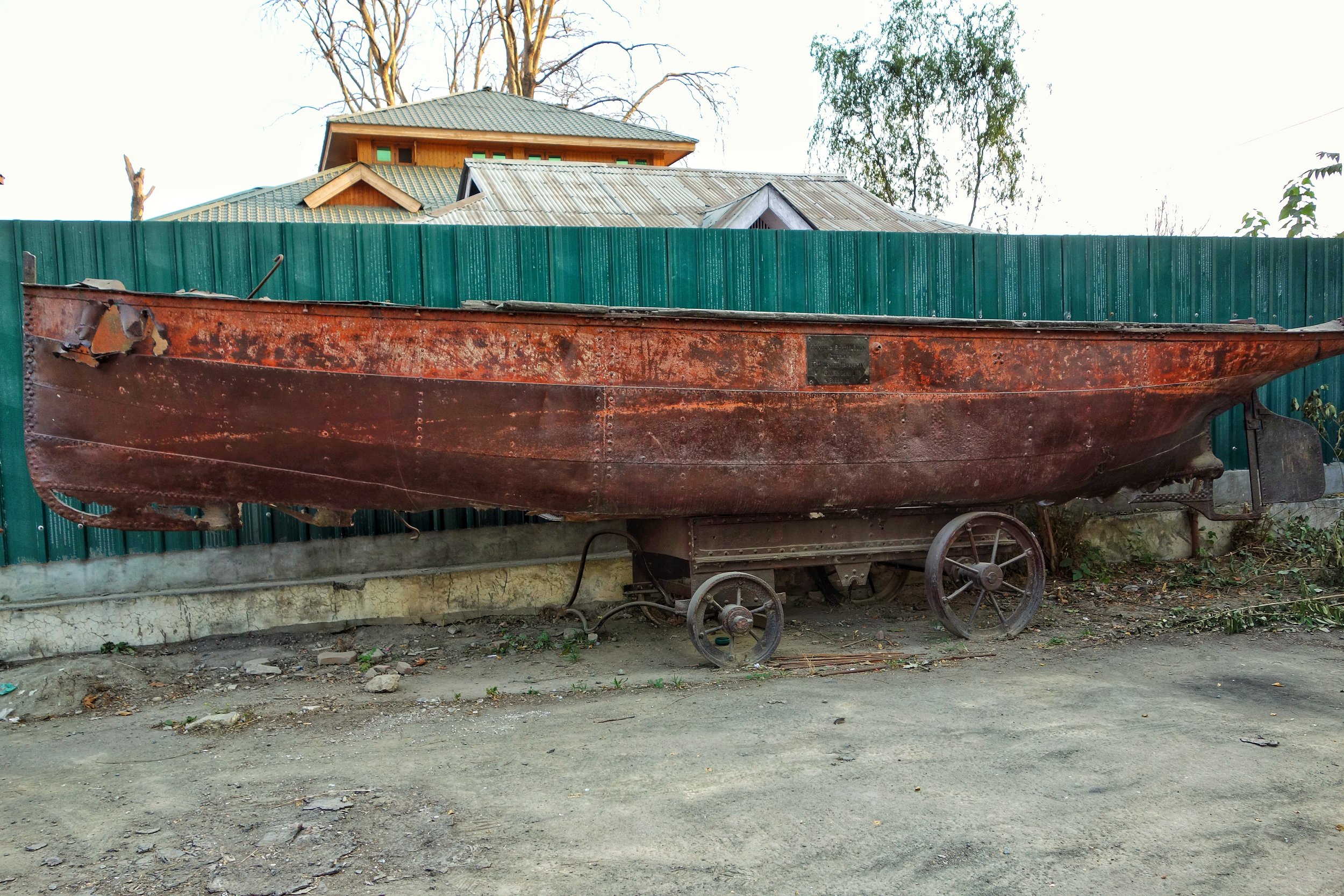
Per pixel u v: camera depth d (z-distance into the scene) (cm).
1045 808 336
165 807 356
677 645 617
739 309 720
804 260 735
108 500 477
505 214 1023
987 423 590
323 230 634
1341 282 871
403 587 650
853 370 558
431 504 527
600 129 2394
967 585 600
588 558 689
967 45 2416
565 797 356
